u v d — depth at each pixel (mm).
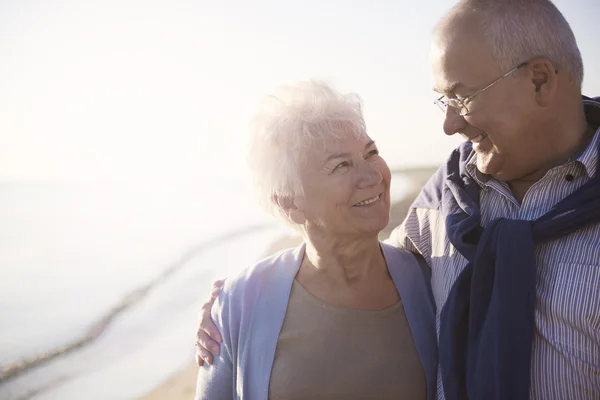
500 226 1681
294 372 1858
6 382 5227
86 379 5117
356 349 1866
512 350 1583
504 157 1713
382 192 1839
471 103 1682
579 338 1546
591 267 1537
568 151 1684
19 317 7195
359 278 1945
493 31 1620
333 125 1805
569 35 1656
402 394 1835
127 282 8648
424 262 2068
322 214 1833
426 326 1920
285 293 1968
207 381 2010
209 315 2080
